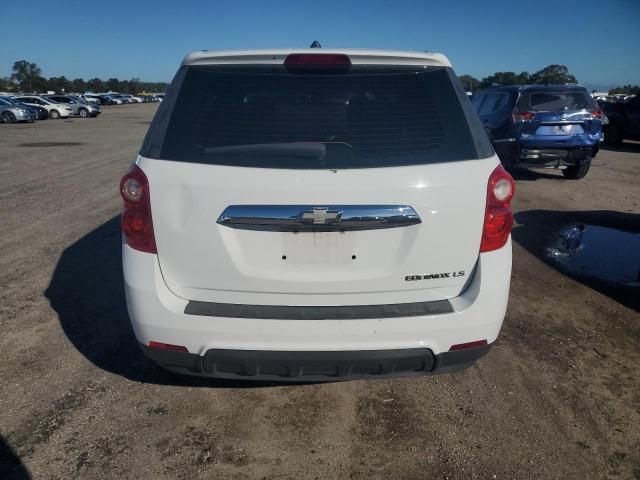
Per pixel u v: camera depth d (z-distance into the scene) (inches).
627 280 190.2
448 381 123.6
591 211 299.3
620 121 642.8
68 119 1373.0
